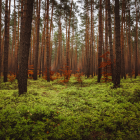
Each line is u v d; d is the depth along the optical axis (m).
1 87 8.70
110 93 6.48
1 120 3.43
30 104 4.92
